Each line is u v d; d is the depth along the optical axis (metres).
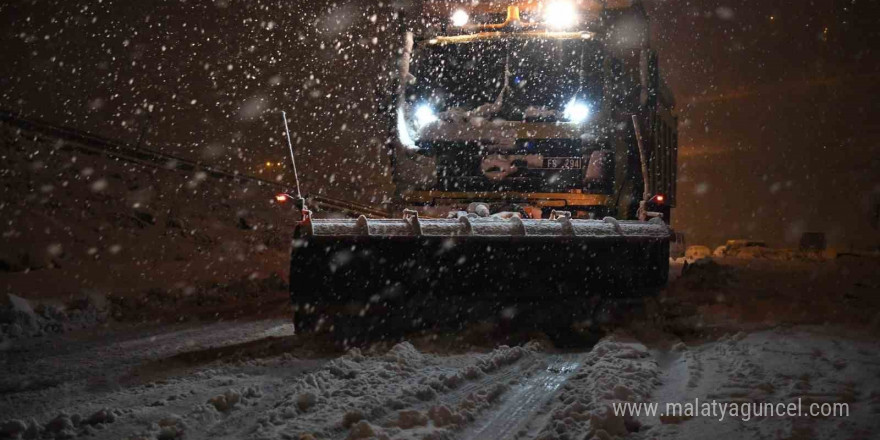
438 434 3.37
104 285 9.52
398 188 8.56
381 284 6.18
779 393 3.92
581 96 8.56
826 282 10.65
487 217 6.71
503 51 8.75
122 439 3.51
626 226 6.58
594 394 3.97
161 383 4.75
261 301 9.51
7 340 6.43
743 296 8.53
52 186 13.50
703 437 3.23
